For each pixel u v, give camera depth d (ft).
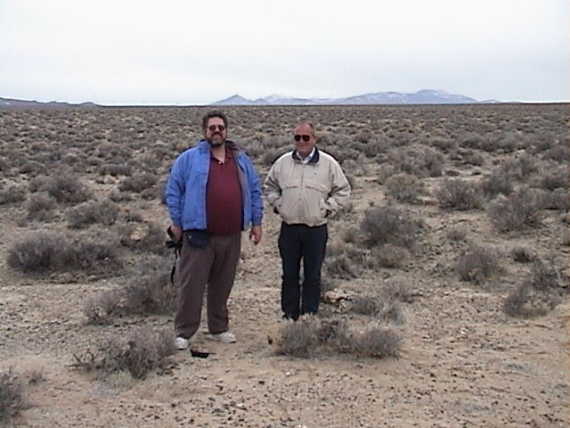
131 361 21.99
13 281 37.27
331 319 26.23
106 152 104.83
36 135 144.66
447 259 39.91
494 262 36.45
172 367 22.57
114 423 18.56
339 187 26.18
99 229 49.26
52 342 25.73
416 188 58.75
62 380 21.53
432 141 107.65
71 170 83.97
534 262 37.86
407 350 24.30
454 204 52.01
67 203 60.90
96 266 39.32
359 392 20.48
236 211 24.30
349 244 42.70
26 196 62.80
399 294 32.19
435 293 33.35
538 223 45.37
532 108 296.51
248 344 25.13
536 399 20.24
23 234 49.42
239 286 35.40
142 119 216.54
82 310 30.19
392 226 42.96
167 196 24.47
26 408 19.36
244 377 21.65
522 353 24.18
